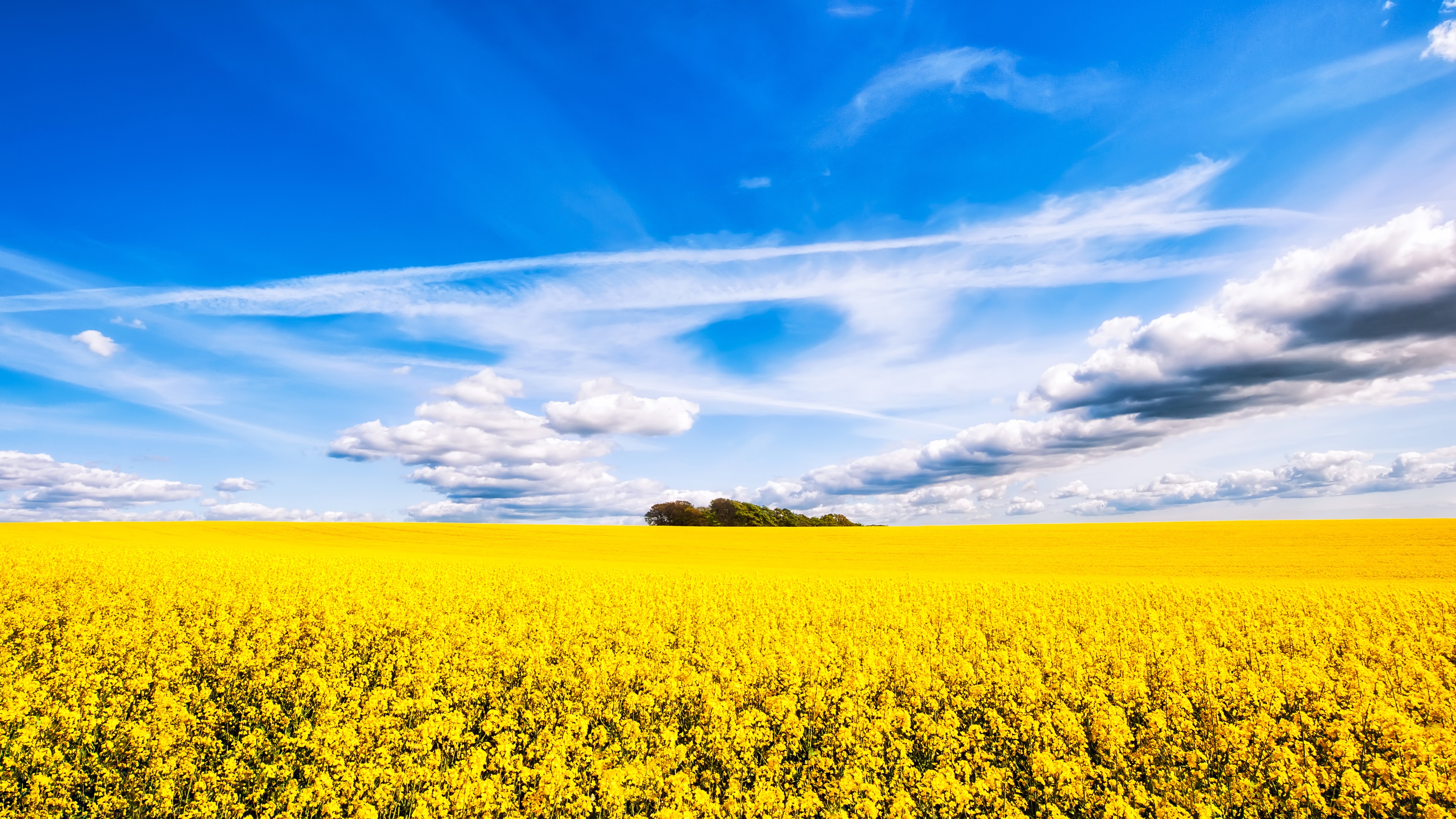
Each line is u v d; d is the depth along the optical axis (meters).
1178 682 8.53
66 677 8.17
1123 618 14.20
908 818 5.45
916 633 11.81
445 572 21.11
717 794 6.10
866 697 8.17
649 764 6.18
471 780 5.73
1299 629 12.06
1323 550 35.84
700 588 18.12
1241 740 6.60
